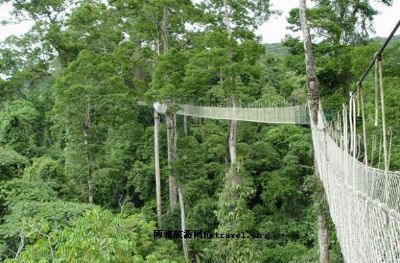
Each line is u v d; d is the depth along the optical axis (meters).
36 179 15.59
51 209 11.03
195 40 19.02
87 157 18.05
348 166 5.96
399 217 3.36
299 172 20.30
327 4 14.70
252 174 21.69
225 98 20.06
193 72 16.95
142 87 21.48
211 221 18.39
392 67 12.59
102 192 21.30
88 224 6.79
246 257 11.86
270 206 20.11
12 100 24.72
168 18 20.80
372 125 12.23
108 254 6.29
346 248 5.96
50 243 6.54
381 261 4.03
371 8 14.51
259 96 24.47
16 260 6.42
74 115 18.12
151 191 22.88
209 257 15.94
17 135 23.12
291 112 13.34
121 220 7.32
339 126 8.05
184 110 20.78
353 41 14.94
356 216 5.05
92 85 17.50
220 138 21.55
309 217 18.64
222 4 18.56
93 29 22.28
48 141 24.98
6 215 11.90
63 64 23.55
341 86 14.55
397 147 12.34
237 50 16.78
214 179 20.73
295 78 22.33
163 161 22.78
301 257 15.09
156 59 19.95
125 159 22.89
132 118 19.98
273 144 22.56
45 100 25.12
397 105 12.18
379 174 6.80
